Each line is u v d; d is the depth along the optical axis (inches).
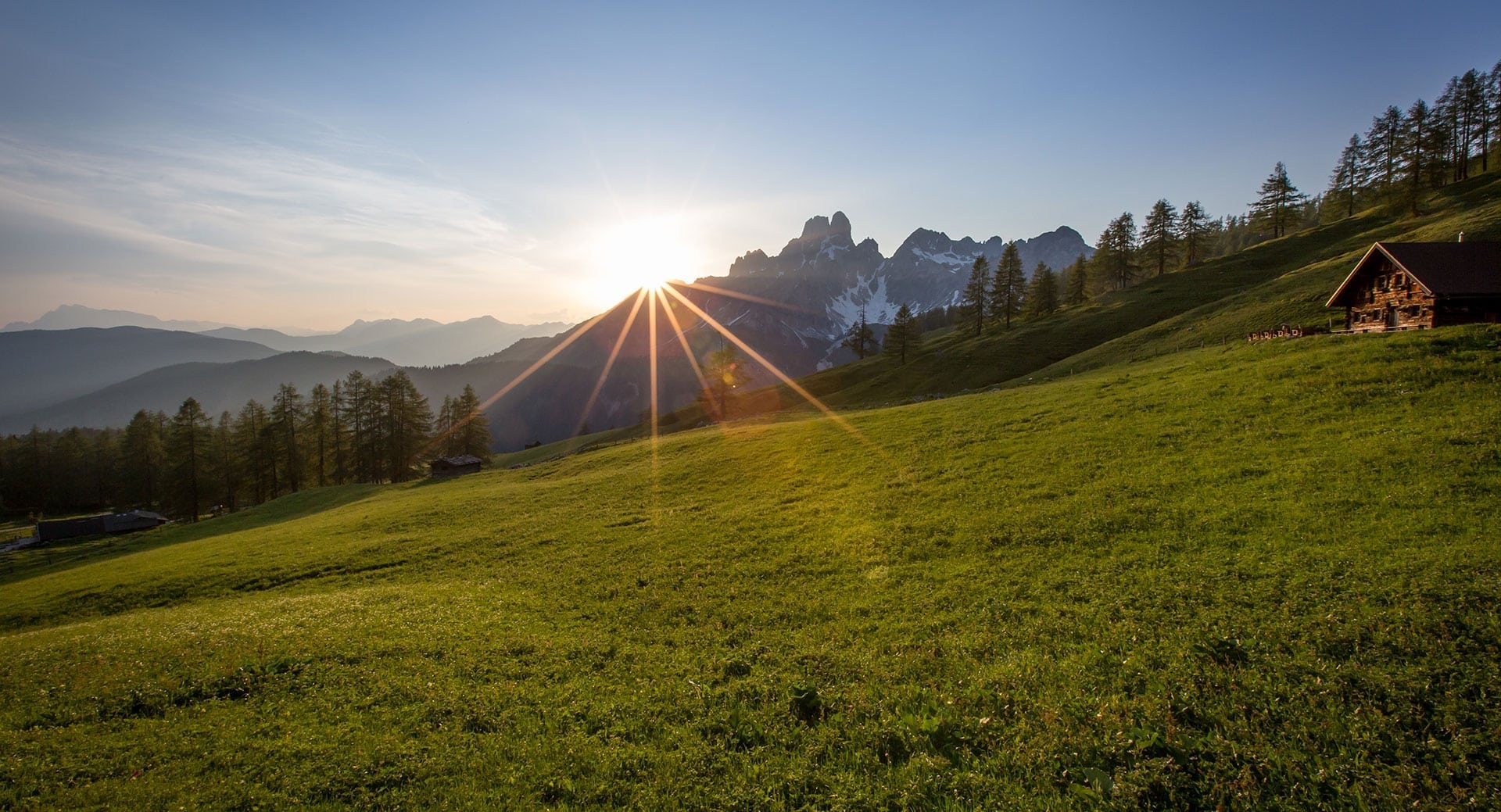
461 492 2464.3
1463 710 361.4
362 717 522.3
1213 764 347.6
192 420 4453.7
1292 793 323.9
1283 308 2591.0
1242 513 757.9
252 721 529.0
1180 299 4119.1
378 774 430.9
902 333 5128.0
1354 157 4904.0
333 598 995.3
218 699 584.1
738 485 1581.0
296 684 605.6
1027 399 1817.2
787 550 986.7
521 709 522.3
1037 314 5137.8
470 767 434.9
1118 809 324.2
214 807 404.8
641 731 473.1
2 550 3604.8
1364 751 343.6
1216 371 1544.0
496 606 874.8
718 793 382.3
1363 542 614.9
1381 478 769.6
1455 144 4178.2
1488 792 307.3
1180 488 888.9
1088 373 2576.3
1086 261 5531.5
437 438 5260.8
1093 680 455.8
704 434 2728.8
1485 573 503.8
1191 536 730.2
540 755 443.5
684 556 1047.0
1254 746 356.8
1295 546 645.3
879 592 754.2
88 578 1792.6
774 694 513.3
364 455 4655.5
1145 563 684.7
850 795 367.2
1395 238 3260.3
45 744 509.7
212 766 460.8
